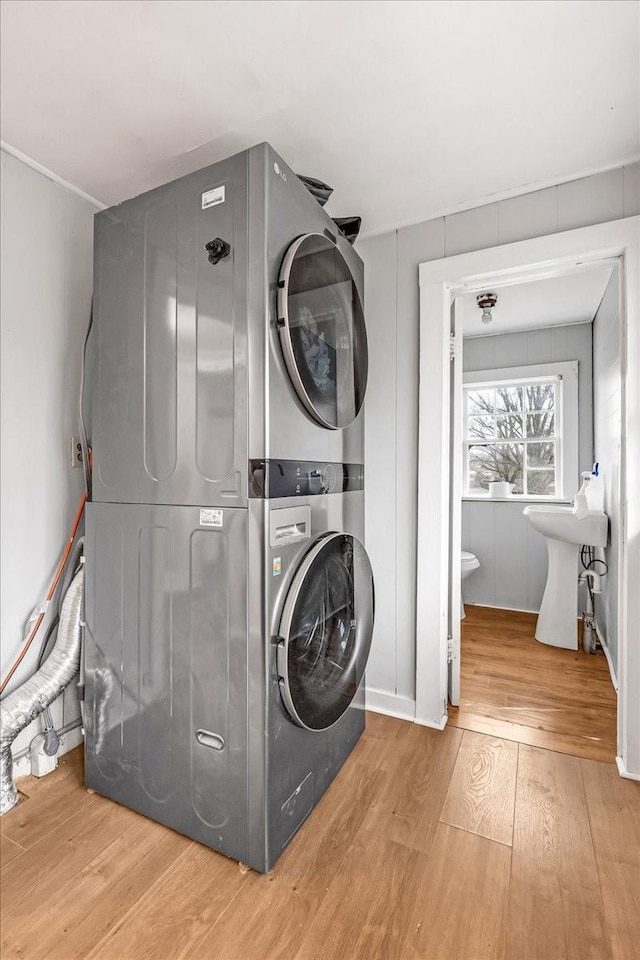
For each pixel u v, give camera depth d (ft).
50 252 6.13
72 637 5.68
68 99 4.83
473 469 13.61
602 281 9.36
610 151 5.66
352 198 6.60
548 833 4.83
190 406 4.58
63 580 6.26
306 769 4.94
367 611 6.19
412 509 7.18
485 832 4.83
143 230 4.93
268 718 4.21
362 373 6.30
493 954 3.64
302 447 4.81
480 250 6.61
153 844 4.67
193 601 4.56
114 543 5.17
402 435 7.25
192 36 4.11
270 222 4.25
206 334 4.49
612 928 3.84
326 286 5.17
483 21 3.98
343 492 5.85
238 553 4.28
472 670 8.88
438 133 5.34
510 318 11.62
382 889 4.18
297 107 4.94
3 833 4.83
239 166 4.33
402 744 6.42
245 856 4.35
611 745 6.43
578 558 10.07
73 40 4.15
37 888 4.18
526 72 4.50
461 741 6.51
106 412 5.24
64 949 3.66
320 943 3.71
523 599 12.55
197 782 4.60
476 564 11.79
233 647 4.33
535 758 6.11
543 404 12.81
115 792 5.24
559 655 9.62
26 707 5.38
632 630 5.73
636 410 5.71
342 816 5.05
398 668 7.25
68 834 4.81
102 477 5.29
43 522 6.08
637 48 4.22
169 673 4.74
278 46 4.21
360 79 4.59
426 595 6.94
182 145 5.55
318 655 4.90
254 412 4.20
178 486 4.66
